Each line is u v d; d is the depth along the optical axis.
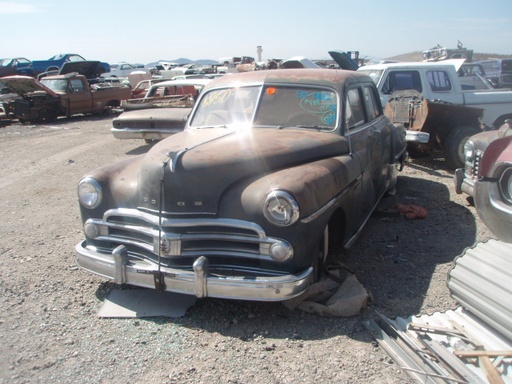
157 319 3.70
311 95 4.73
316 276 3.89
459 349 2.97
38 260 4.87
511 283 2.99
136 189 3.83
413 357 3.02
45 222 6.16
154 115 10.26
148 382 2.98
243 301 3.93
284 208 3.34
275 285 3.37
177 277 3.51
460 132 8.19
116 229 3.90
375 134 5.31
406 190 7.34
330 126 4.52
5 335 3.50
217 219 3.49
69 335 3.50
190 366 3.12
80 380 3.00
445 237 5.34
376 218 6.01
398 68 9.99
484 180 4.01
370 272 4.46
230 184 3.54
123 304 3.91
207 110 4.99
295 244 3.41
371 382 2.93
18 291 4.17
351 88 4.95
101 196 3.92
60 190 7.85
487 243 3.40
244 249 3.50
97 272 3.86
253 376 3.01
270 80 4.91
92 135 14.41
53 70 30.33
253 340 3.40
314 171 3.70
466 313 3.40
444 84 10.02
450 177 8.12
